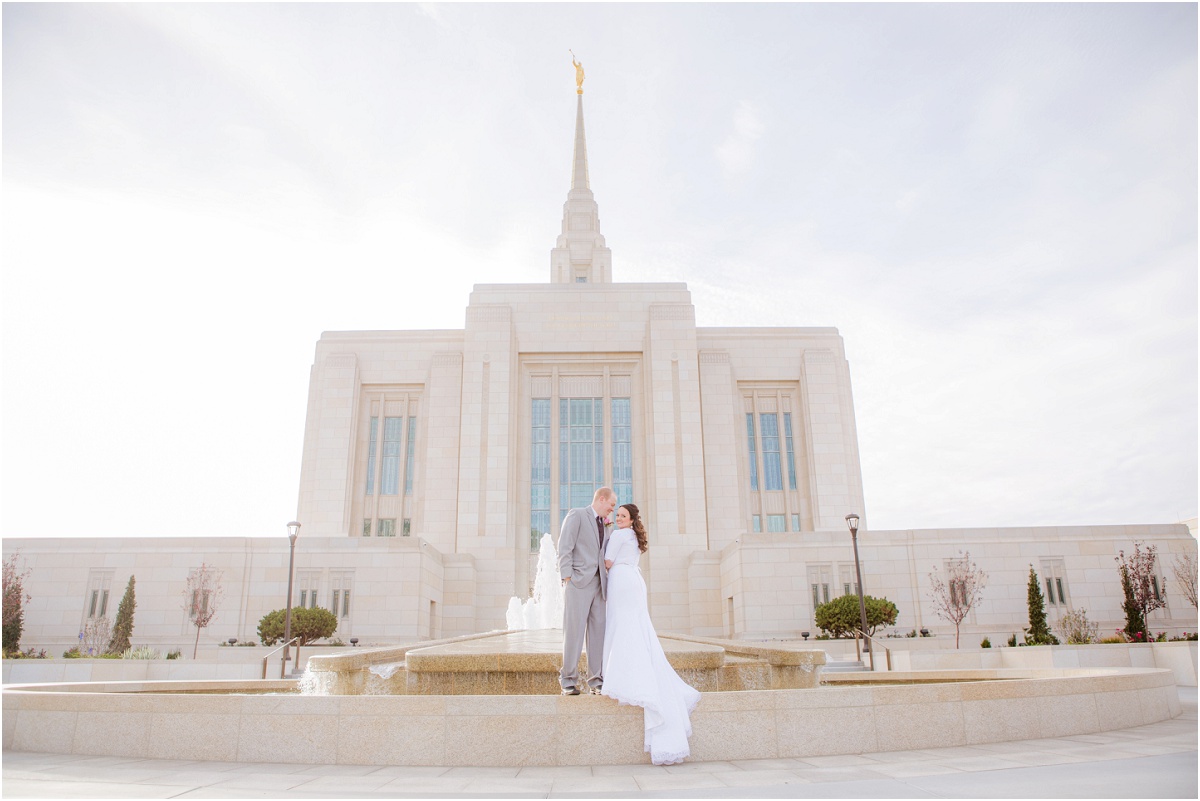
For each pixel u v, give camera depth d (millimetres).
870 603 31844
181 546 37156
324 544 37625
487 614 44000
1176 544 36500
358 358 51719
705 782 6566
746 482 50469
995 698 8984
